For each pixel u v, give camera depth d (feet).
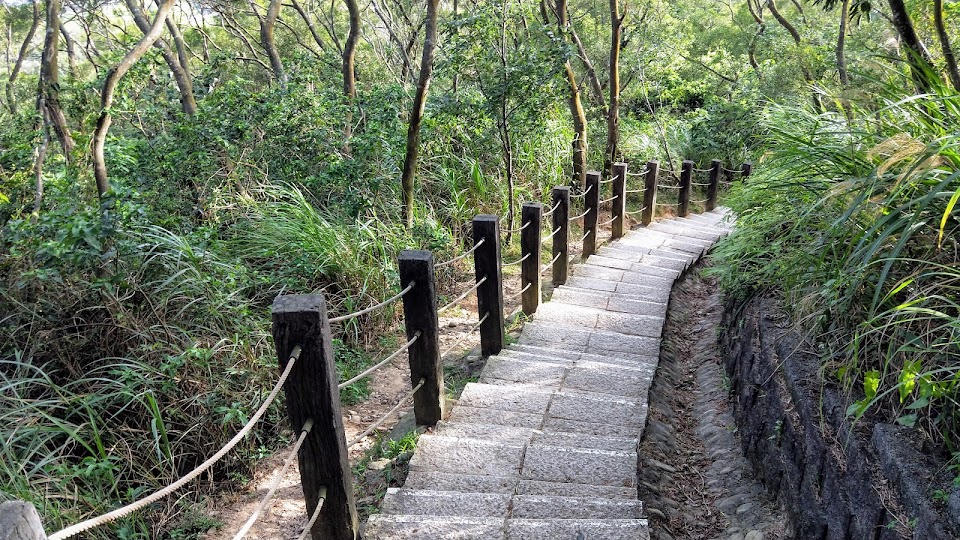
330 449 8.57
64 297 13.61
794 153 12.08
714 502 11.53
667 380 15.90
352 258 18.78
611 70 34.73
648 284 21.97
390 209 22.71
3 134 24.27
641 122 44.57
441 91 29.48
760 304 14.05
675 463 12.66
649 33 40.86
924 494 7.00
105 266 14.12
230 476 12.32
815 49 33.37
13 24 55.88
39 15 43.04
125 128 25.26
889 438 7.87
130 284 13.91
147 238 15.21
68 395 12.62
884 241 9.78
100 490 10.97
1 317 13.61
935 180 9.05
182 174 20.11
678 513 11.03
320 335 8.00
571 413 13.01
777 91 35.53
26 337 13.32
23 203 18.88
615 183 28.35
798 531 9.50
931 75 10.82
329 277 18.49
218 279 15.53
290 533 10.71
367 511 10.37
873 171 9.61
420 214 23.00
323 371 8.16
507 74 23.88
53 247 13.41
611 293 20.88
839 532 8.43
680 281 23.47
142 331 13.32
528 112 25.18
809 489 9.34
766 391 11.78
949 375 8.27
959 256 9.18
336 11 56.59
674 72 45.98
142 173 19.98
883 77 12.98
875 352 9.50
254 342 14.62
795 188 13.39
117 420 12.49
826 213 11.50
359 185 21.86
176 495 11.76
